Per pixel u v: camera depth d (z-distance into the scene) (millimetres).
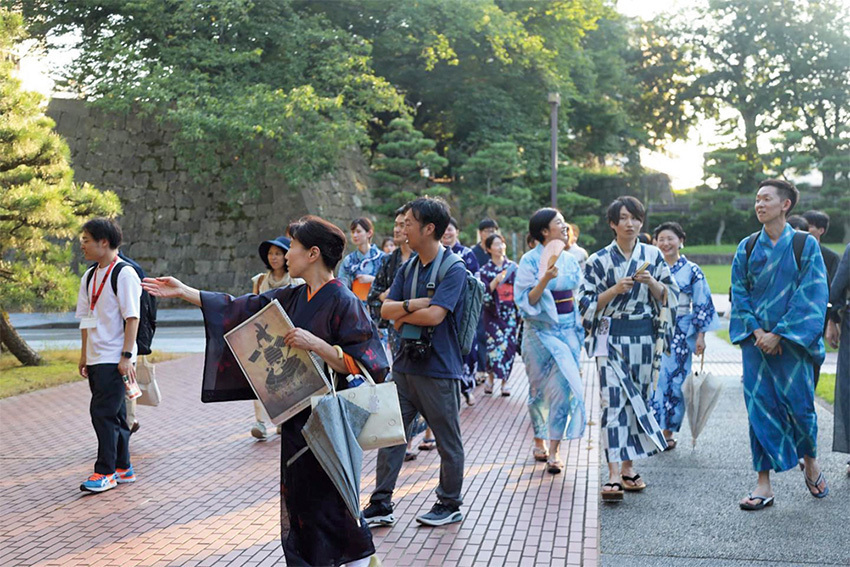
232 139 20906
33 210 10242
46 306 10906
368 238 8688
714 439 7203
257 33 22688
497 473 6102
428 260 4883
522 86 29188
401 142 24297
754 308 5352
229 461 6707
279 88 21359
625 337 5543
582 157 39469
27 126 10539
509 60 25203
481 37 26516
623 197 5602
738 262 5441
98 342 5812
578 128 37062
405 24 24797
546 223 6262
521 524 4910
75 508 5414
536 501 5371
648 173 44438
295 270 3689
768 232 5371
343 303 3639
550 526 4867
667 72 46406
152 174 24016
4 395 9930
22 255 11156
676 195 46656
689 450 6836
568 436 6062
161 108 23438
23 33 11438
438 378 4805
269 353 3584
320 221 3721
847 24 43188
